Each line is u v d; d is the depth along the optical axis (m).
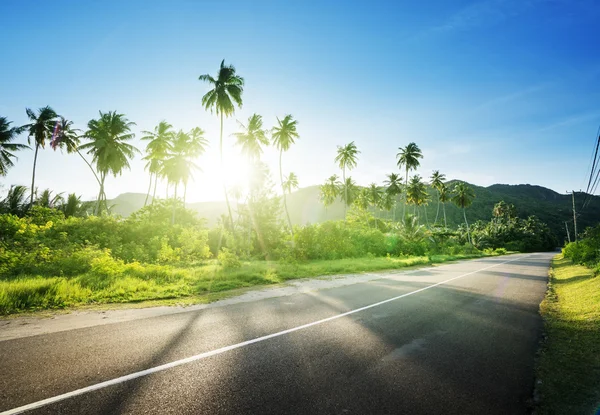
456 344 5.29
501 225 87.56
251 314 7.06
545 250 92.06
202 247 26.98
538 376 4.02
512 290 11.82
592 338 5.57
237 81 30.42
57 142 38.25
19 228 21.30
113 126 37.62
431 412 3.10
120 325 6.02
